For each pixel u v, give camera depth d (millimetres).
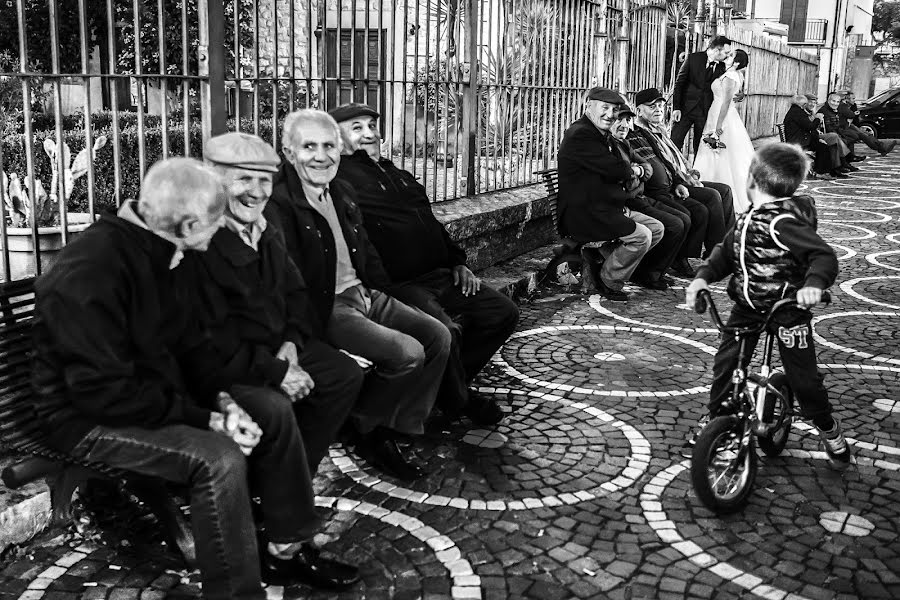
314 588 2859
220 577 2531
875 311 6367
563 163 6383
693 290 3482
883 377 4926
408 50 6812
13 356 2863
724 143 9133
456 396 3951
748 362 3496
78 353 2438
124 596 2770
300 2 6133
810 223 3352
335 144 3508
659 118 7754
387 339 3531
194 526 2533
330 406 3229
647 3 9570
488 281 6348
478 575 2963
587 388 4742
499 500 3486
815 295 3148
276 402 2762
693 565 3045
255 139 2973
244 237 2998
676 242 6770
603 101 6230
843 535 3262
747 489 3441
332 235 3492
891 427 4246
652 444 4043
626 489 3602
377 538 3191
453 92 6516
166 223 2559
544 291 6793
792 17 32219
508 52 7141
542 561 3057
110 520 3152
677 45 11031
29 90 3193
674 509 3438
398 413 3652
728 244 3521
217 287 2861
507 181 7836
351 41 5027
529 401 4539
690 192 7512
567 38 7980
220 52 3914
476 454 3900
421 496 3504
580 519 3352
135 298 2562
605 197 6312
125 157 7430
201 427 2607
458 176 7059
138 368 2598
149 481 2748
